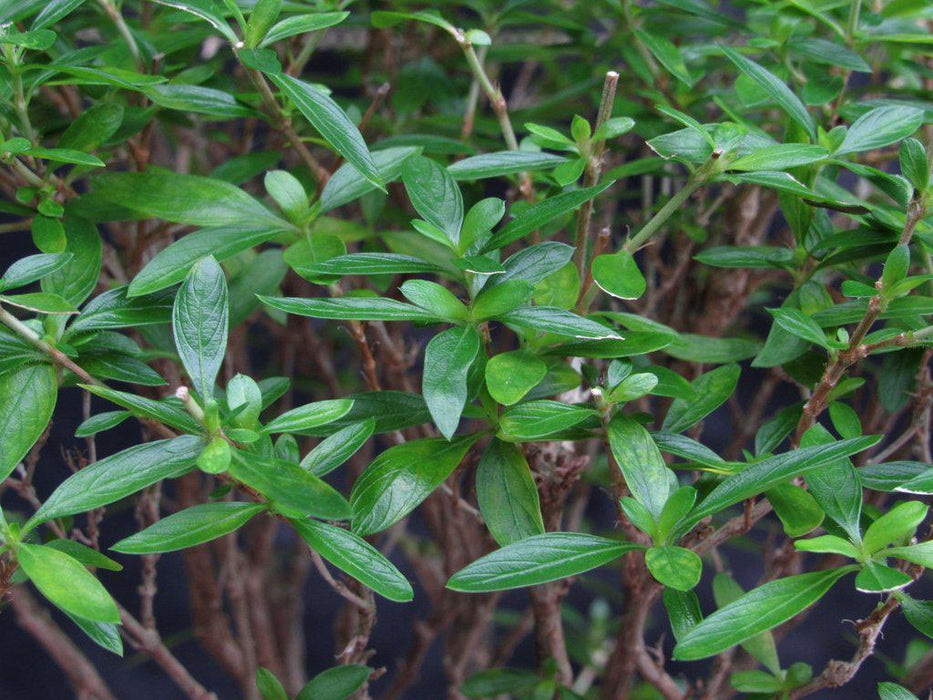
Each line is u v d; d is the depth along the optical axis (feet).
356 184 0.93
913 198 0.86
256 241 0.90
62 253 0.83
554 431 0.82
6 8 0.90
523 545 0.79
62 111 1.10
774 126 1.21
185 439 0.79
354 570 0.78
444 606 1.33
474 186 1.07
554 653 1.10
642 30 1.09
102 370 0.86
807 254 0.94
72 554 0.83
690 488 0.79
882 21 1.07
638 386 0.82
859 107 1.01
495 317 0.82
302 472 0.76
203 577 1.30
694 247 1.26
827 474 0.81
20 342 0.84
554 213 0.82
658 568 0.77
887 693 0.81
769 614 0.75
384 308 0.81
